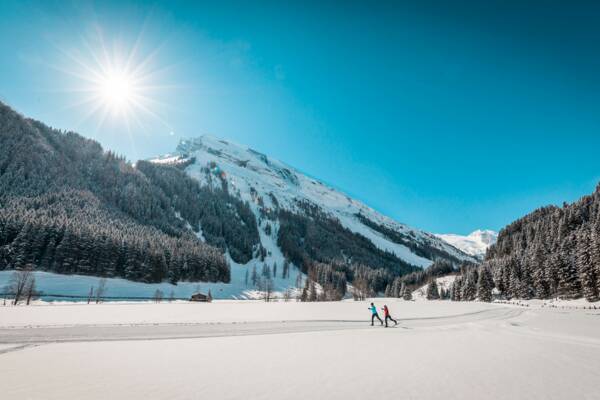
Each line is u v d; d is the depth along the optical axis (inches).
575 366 438.0
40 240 4207.7
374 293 7485.2
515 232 6333.7
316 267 7593.5
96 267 4448.8
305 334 790.5
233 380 357.7
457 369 413.4
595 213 4074.8
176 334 776.3
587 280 2792.8
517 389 327.9
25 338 674.2
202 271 5802.2
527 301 3358.8
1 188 5605.3
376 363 449.4
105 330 815.1
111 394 302.8
